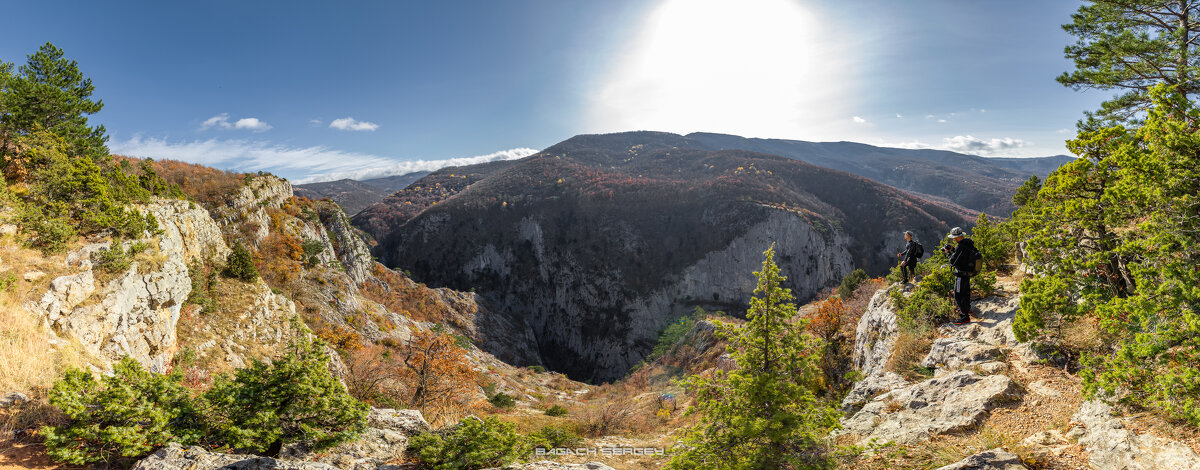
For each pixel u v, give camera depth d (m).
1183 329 4.88
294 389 6.60
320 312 49.88
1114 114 14.50
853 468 6.06
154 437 5.52
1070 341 7.84
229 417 6.30
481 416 27.56
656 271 138.62
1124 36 13.35
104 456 5.30
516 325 118.25
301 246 59.78
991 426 6.36
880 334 14.09
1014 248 15.42
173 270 18.41
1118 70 14.13
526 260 151.12
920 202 159.38
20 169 15.62
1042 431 5.86
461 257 153.50
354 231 94.69
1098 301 7.44
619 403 35.97
